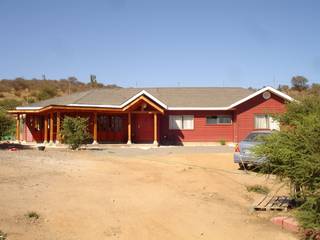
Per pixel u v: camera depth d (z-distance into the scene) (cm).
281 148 846
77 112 3122
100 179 1354
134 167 1678
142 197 1135
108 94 3588
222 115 3444
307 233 848
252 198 1212
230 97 3625
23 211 916
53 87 8025
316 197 763
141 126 3378
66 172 1439
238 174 1595
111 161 1855
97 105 3152
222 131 3444
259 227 934
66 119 2517
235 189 1316
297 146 823
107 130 3306
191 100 3525
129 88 3875
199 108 3378
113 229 866
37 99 6625
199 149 2848
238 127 3328
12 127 2862
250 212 1045
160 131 3406
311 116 863
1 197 1012
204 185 1348
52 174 1377
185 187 1305
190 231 887
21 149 2442
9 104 5600
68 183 1248
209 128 3431
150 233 859
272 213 1031
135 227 887
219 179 1466
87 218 917
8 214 884
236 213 1038
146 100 3108
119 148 2855
